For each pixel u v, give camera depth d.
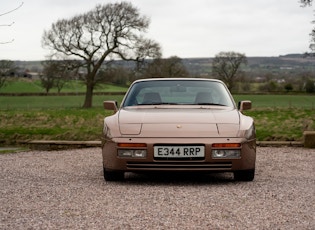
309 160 9.63
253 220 4.51
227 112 7.14
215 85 8.21
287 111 25.92
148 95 7.82
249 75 81.56
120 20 50.38
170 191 5.99
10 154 11.16
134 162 6.39
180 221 4.47
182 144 6.28
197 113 6.98
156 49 50.25
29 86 100.50
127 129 6.55
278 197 5.60
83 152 11.58
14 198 5.68
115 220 4.53
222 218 4.59
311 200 5.46
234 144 6.35
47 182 6.86
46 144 13.89
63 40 49.50
